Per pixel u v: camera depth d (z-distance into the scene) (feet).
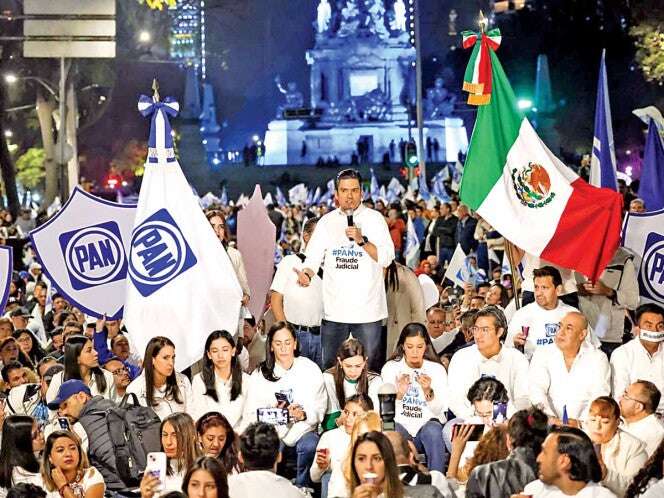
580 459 29.94
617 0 243.81
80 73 209.97
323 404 44.70
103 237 53.57
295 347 45.52
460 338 57.00
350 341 44.60
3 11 182.19
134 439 40.93
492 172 51.01
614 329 52.19
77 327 58.90
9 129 249.75
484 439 35.09
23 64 189.47
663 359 45.34
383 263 47.80
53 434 37.96
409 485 31.35
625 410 39.14
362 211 47.96
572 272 51.67
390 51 336.90
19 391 49.52
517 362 44.50
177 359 48.75
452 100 331.16
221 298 49.11
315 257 48.08
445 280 75.51
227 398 45.03
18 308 72.69
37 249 53.11
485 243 94.48
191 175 299.17
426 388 44.27
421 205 119.55
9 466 38.75
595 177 57.26
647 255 54.39
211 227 49.47
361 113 333.83
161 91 294.66
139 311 48.83
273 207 123.65
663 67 207.00
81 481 38.19
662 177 64.59
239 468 38.37
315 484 42.86
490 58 51.11
